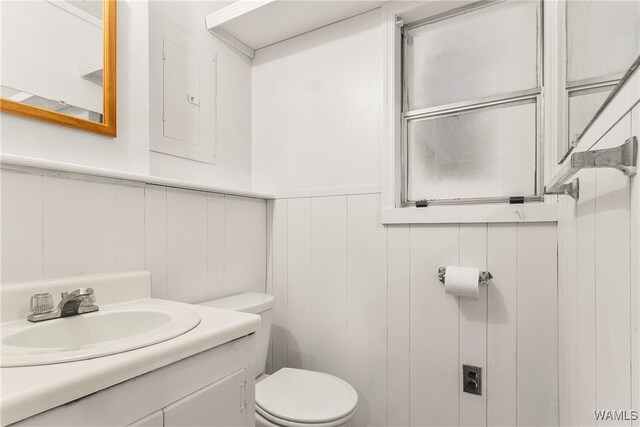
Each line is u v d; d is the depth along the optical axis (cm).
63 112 108
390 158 154
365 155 161
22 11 100
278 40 188
